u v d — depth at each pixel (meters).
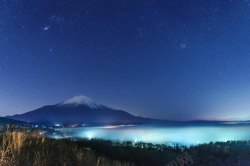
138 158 15.79
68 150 10.18
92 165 8.85
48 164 7.56
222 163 13.02
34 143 9.46
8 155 6.88
